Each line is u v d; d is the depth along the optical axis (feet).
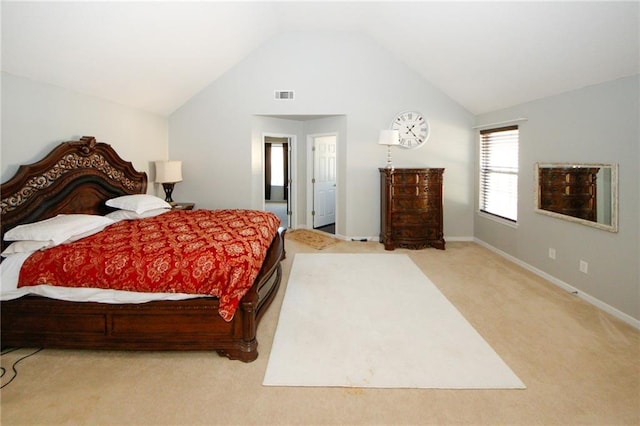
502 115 15.96
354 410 6.27
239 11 13.71
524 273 13.76
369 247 17.95
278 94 18.58
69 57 10.21
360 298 11.21
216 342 7.82
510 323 9.48
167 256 7.77
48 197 10.12
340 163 19.56
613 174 9.84
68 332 7.93
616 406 6.31
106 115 13.61
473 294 11.55
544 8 9.08
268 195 37.93
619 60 9.11
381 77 18.53
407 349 8.21
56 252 7.95
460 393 6.69
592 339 8.62
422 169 17.08
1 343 7.97
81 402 6.48
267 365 7.61
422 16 13.16
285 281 12.78
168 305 7.71
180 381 7.10
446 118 18.65
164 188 17.69
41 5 8.07
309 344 8.45
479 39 12.19
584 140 11.03
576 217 11.36
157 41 12.14
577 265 11.41
